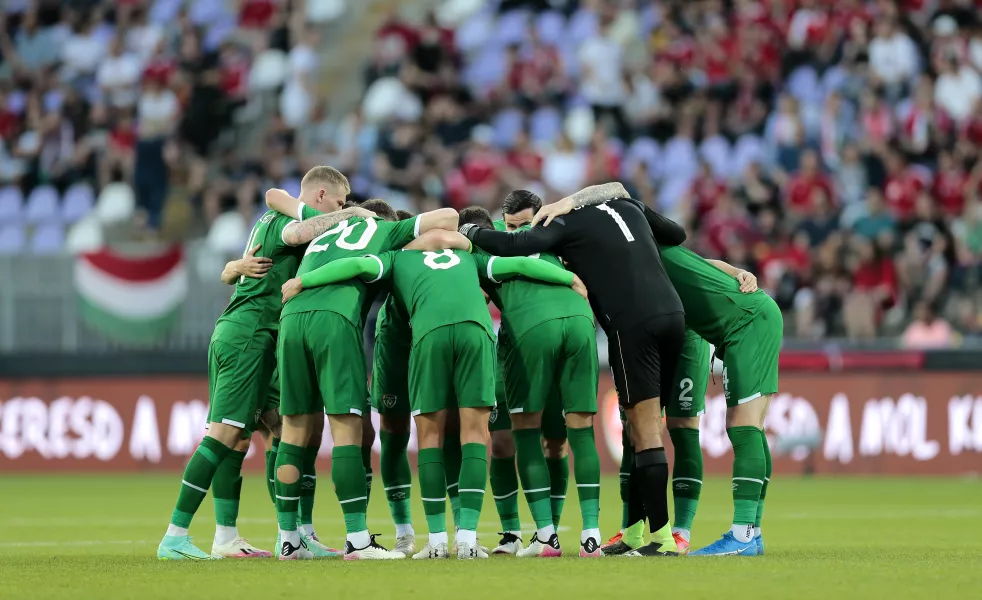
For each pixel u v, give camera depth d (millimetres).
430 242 29391
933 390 67562
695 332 30406
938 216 75875
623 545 30234
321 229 29797
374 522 43656
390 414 30969
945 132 83562
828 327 70062
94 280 72438
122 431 72688
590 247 29188
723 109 86625
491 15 99438
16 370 73438
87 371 72750
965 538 35625
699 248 75250
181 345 71938
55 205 90188
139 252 72375
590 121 88812
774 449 68438
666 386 29516
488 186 80500
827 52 87750
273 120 90250
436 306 28344
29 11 104250
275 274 30312
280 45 98812
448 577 23375
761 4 90562
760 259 72438
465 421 28312
